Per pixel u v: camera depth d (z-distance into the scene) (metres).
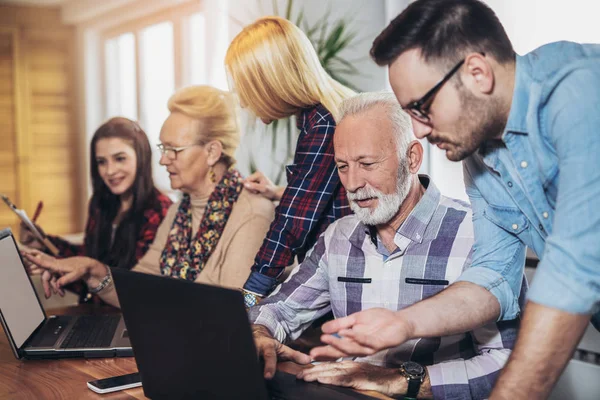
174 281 1.16
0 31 3.23
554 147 1.21
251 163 2.63
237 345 1.12
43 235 2.81
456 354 1.62
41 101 3.33
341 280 1.76
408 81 1.22
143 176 2.75
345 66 2.67
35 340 1.75
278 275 2.05
